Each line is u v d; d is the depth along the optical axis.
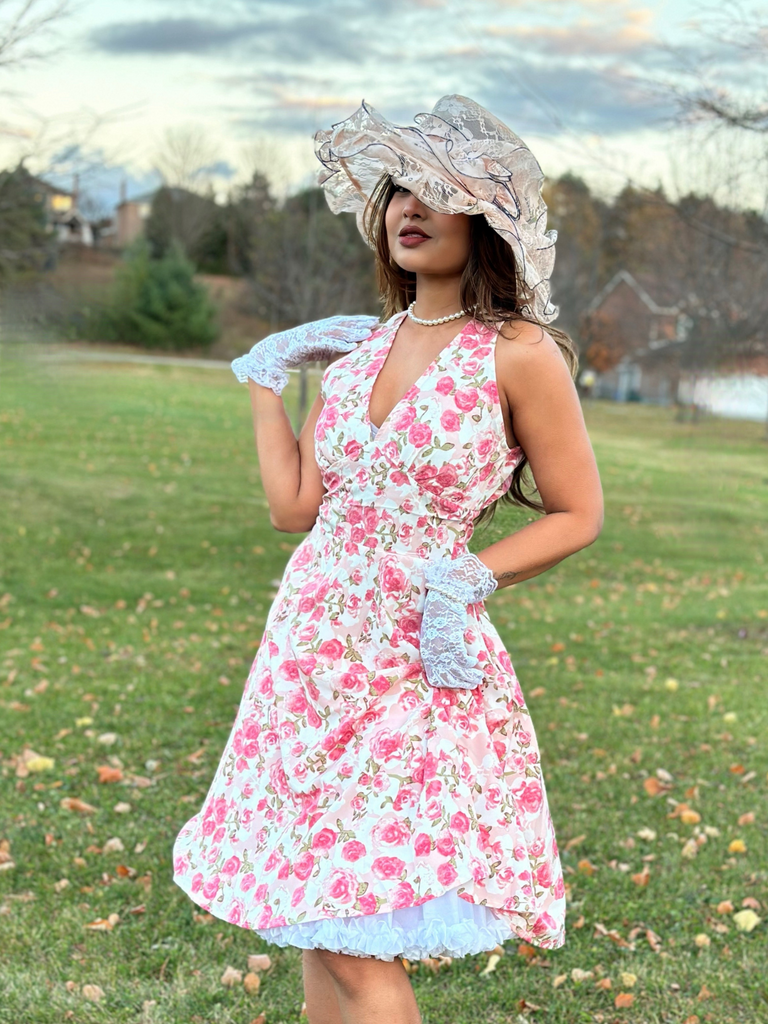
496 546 2.05
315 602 2.06
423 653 1.95
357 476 2.04
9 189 10.84
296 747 2.00
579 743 5.46
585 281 34.94
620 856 3.93
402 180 2.00
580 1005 2.89
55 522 12.45
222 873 2.05
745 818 4.31
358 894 1.84
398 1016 1.90
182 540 12.02
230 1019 2.79
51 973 3.00
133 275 42.00
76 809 4.24
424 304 2.14
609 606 9.95
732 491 19.03
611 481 19.78
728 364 14.94
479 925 1.89
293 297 23.36
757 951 3.20
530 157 2.02
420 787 1.92
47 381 13.46
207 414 24.47
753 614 9.70
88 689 6.19
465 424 2.00
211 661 7.09
